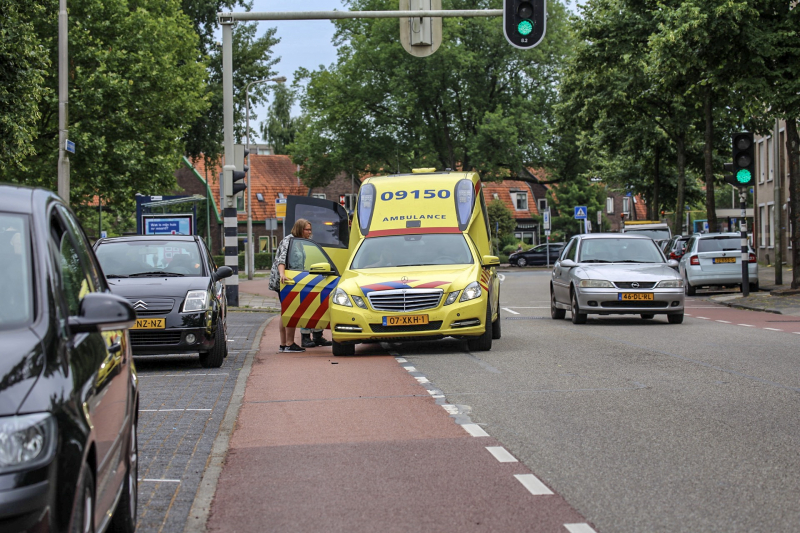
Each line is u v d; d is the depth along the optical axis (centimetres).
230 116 2280
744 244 2533
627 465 641
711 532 482
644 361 1227
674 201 5559
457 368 1198
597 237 2016
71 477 331
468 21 5300
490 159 5194
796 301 2288
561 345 1459
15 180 3288
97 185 3478
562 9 5388
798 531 481
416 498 569
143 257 1352
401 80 5112
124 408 467
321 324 1464
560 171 5712
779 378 1051
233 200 2378
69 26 3378
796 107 2380
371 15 1734
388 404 928
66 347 368
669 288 1827
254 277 5500
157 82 3631
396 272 1406
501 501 556
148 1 3978
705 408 860
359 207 1566
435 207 1539
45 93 2220
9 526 309
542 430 775
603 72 3344
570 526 500
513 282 4106
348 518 529
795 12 2373
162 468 664
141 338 1214
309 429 807
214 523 527
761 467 625
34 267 388
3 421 319
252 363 1334
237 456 704
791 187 2502
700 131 4072
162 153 3759
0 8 2062
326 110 5366
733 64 2455
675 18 2433
